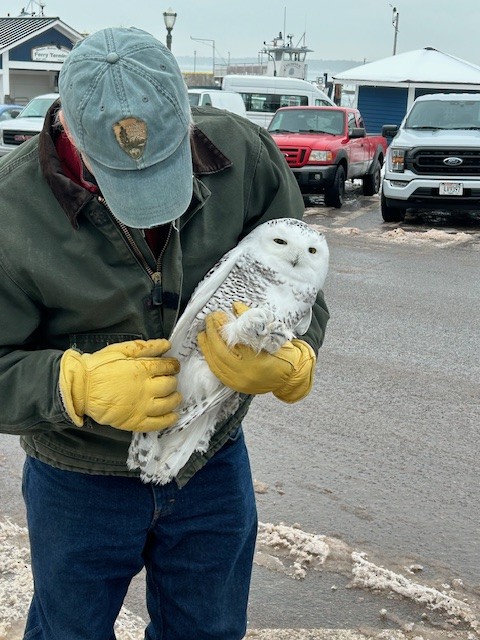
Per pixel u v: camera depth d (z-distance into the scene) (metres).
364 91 34.31
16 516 3.68
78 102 1.62
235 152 2.02
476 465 4.28
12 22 40.09
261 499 3.85
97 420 1.73
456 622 2.99
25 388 1.77
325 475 4.12
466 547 3.50
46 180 1.78
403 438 4.59
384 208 13.04
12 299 1.81
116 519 2.00
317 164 14.66
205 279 1.92
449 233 12.05
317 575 3.26
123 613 3.03
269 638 2.88
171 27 22.20
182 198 1.71
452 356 6.09
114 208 1.69
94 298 1.82
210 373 1.86
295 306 1.96
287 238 1.93
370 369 5.75
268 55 50.75
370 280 8.76
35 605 2.21
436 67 31.27
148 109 1.61
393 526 3.65
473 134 12.61
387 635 2.91
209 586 2.16
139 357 1.79
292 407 5.01
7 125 16.19
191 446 1.91
